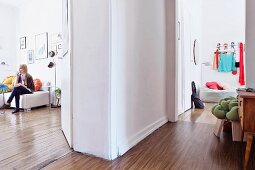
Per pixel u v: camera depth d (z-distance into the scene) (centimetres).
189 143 225
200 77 592
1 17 605
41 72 574
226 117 232
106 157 185
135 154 196
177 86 337
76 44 200
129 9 212
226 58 571
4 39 613
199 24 568
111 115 183
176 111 332
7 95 479
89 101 193
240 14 565
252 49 248
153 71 280
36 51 585
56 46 532
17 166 173
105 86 183
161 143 226
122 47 199
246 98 160
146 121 259
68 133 226
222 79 584
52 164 176
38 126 307
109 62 181
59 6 521
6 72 617
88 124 195
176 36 330
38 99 480
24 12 613
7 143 230
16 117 379
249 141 160
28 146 220
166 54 332
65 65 244
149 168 167
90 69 191
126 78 209
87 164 175
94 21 186
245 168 160
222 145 218
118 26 191
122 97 202
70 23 204
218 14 585
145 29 253
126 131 210
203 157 187
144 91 252
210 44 595
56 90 502
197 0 535
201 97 538
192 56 480
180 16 379
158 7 298
